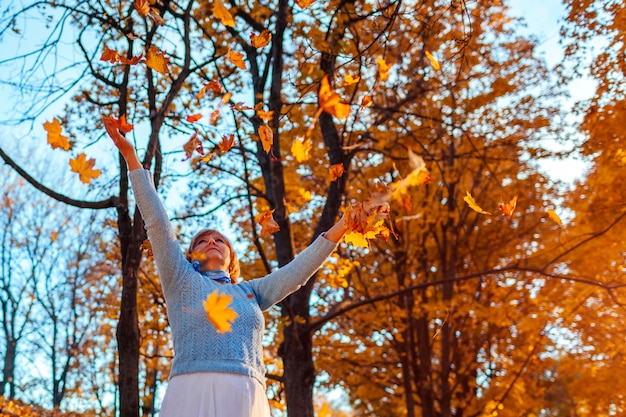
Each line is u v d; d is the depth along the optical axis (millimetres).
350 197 10266
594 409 10734
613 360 10391
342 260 8375
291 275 2775
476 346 11211
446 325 11094
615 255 9156
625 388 10180
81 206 5285
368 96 2820
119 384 5074
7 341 18969
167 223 2600
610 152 7664
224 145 3404
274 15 6949
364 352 11008
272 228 3273
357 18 6391
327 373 11570
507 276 11609
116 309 8773
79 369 15789
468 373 11109
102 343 15695
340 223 2842
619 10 6758
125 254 5305
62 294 18188
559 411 13406
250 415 2406
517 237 11047
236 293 2662
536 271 7059
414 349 11359
